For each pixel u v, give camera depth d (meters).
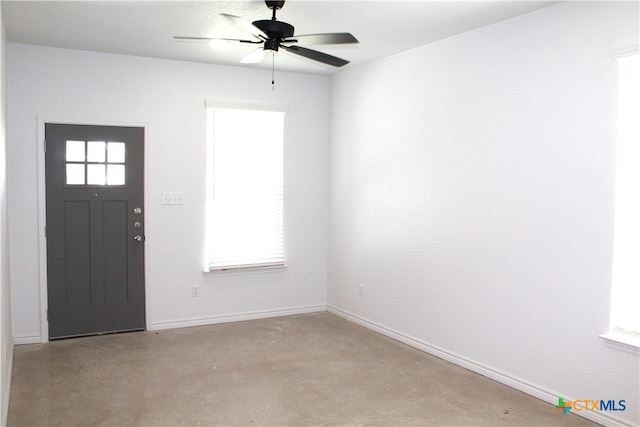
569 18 3.03
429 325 4.18
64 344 4.35
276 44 3.01
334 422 2.94
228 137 5.04
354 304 5.16
